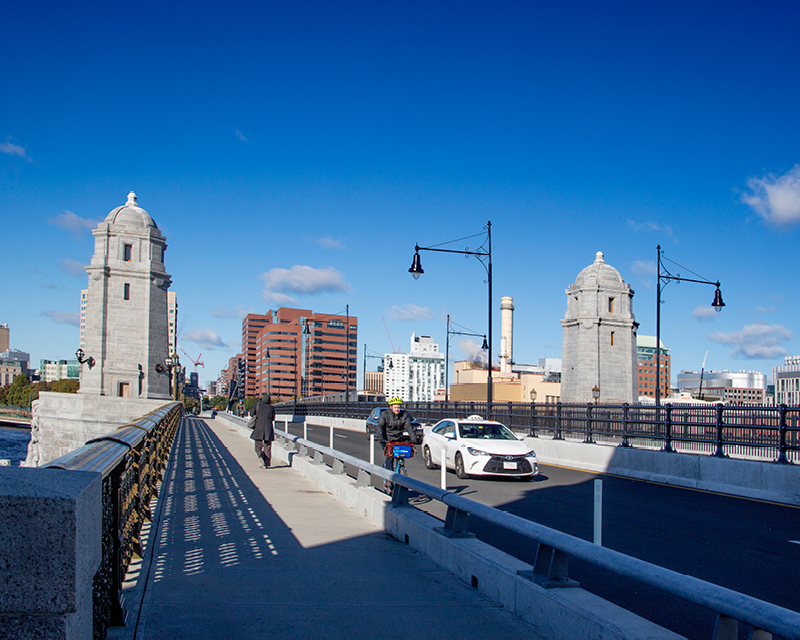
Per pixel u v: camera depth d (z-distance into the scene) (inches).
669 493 591.8
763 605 135.6
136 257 3302.2
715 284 1330.0
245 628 208.1
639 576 172.4
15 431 5600.4
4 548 104.2
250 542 338.3
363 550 326.6
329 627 212.1
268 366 6589.6
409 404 1626.5
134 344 3260.3
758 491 561.9
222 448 1020.5
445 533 299.3
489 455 651.5
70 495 107.8
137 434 269.4
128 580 256.4
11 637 103.9
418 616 225.5
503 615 228.5
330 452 544.1
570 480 682.8
